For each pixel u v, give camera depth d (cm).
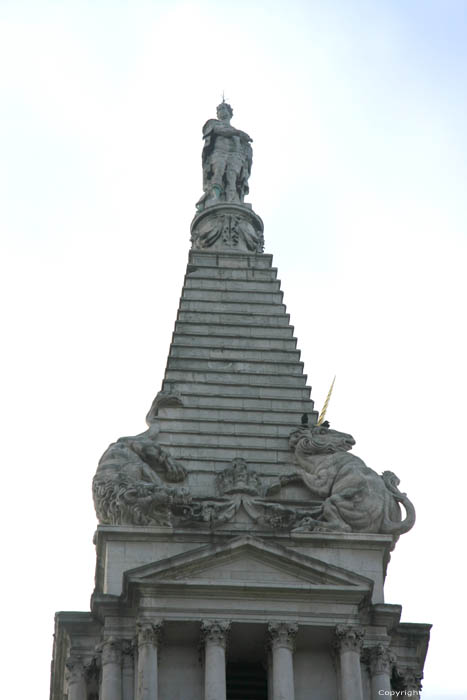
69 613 10269
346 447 11100
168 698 9931
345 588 10131
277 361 11762
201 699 9938
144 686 9812
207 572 10162
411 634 10400
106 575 10306
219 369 11656
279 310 12119
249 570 10188
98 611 10169
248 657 10269
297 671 10106
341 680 9988
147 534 10438
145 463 10919
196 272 12312
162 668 10006
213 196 13038
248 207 12925
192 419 11300
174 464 10962
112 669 9975
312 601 10125
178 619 10019
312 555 10494
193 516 10531
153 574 10094
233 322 11994
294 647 10100
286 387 11600
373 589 10375
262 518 10569
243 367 11694
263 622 10050
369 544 10550
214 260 12444
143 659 9900
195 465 11031
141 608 10025
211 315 12031
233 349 11806
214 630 9975
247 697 10300
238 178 13138
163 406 11350
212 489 10919
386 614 10250
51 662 10962
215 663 9894
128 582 10069
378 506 10675
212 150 13312
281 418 11388
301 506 10788
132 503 10519
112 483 10644
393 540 10644
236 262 12438
